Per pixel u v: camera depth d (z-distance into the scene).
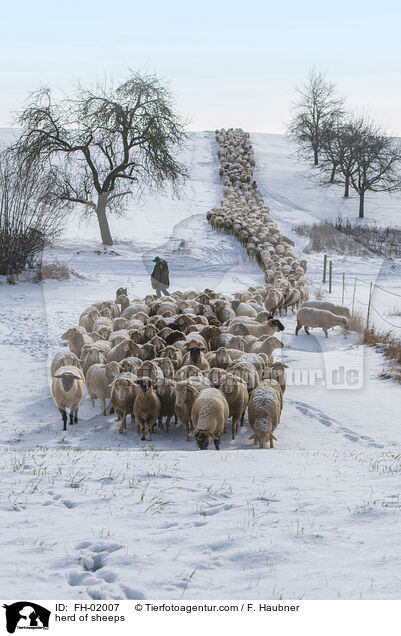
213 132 67.06
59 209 26.05
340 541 4.31
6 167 27.50
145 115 33.66
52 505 5.18
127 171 34.75
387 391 11.80
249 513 4.98
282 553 4.11
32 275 24.28
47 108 34.28
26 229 25.16
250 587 3.63
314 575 3.78
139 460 7.15
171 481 6.07
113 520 4.84
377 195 39.12
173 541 4.38
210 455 7.62
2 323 17.94
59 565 3.95
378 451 8.19
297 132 59.62
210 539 4.40
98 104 34.19
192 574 3.79
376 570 3.83
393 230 27.69
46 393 11.65
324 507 5.08
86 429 9.78
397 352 14.98
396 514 4.86
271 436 8.72
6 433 9.25
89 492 5.60
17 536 4.42
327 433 9.32
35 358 14.31
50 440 8.98
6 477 6.16
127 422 10.41
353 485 5.89
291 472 6.52
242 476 6.31
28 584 3.66
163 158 33.06
